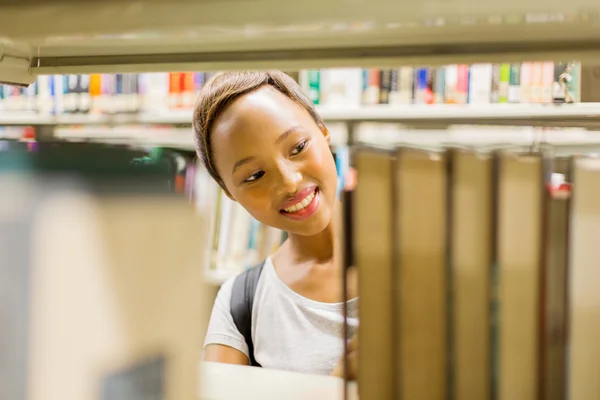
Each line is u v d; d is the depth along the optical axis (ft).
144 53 1.66
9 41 1.52
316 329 3.19
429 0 1.03
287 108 2.95
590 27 1.25
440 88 4.77
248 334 3.50
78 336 0.88
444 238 1.21
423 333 1.23
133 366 0.94
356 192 1.23
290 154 2.91
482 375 1.22
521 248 1.20
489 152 1.21
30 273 0.85
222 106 2.97
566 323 1.20
